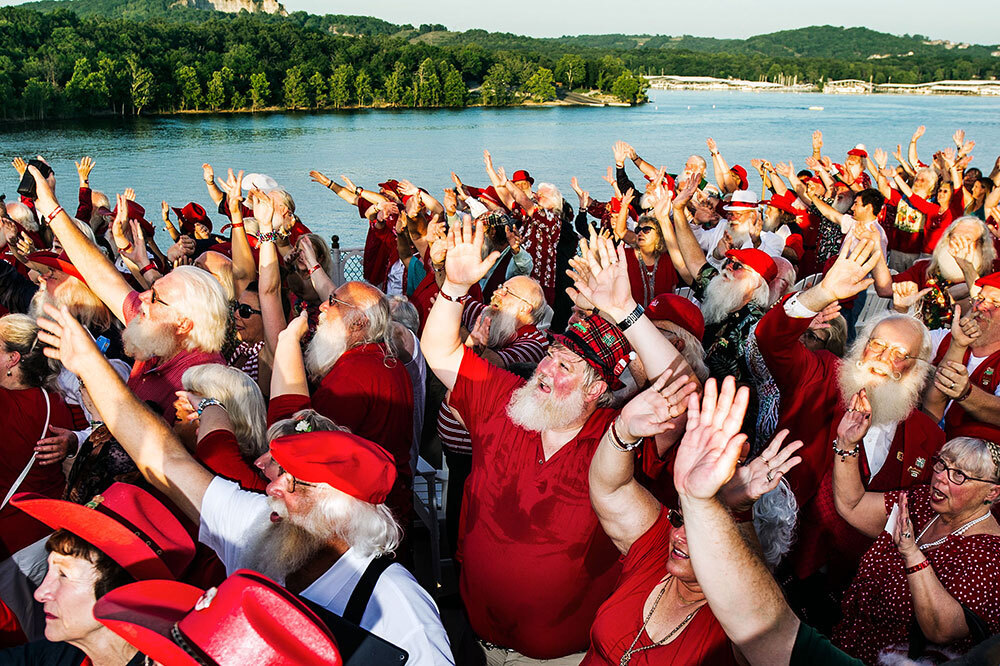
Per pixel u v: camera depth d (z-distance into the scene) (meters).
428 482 4.76
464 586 3.53
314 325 5.34
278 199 7.55
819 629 3.66
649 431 2.55
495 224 7.27
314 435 2.54
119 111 104.75
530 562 3.26
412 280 7.76
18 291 6.32
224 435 3.20
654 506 2.78
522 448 3.33
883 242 8.26
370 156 62.81
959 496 2.93
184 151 61.44
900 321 3.73
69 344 2.97
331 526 2.48
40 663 2.46
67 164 50.69
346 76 142.00
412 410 4.08
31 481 3.67
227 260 5.38
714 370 4.39
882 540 3.12
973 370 4.50
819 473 3.77
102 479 3.42
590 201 11.23
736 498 2.37
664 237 6.13
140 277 6.23
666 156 65.81
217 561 3.13
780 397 3.93
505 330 4.80
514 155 65.94
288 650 1.90
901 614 3.02
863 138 85.88
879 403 3.67
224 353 4.67
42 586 2.45
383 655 2.33
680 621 2.49
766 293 4.59
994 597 2.85
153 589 2.14
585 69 193.50
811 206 10.04
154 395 3.91
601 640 2.69
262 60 136.88
